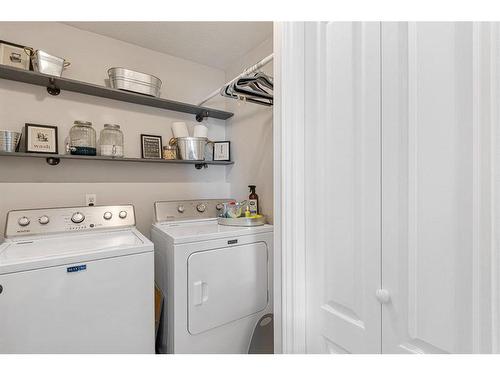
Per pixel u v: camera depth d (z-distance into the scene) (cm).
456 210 65
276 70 111
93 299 127
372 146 85
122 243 148
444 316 68
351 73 92
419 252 73
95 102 204
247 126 242
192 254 158
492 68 59
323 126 102
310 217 106
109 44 212
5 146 158
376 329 84
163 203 208
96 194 205
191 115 254
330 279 100
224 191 271
